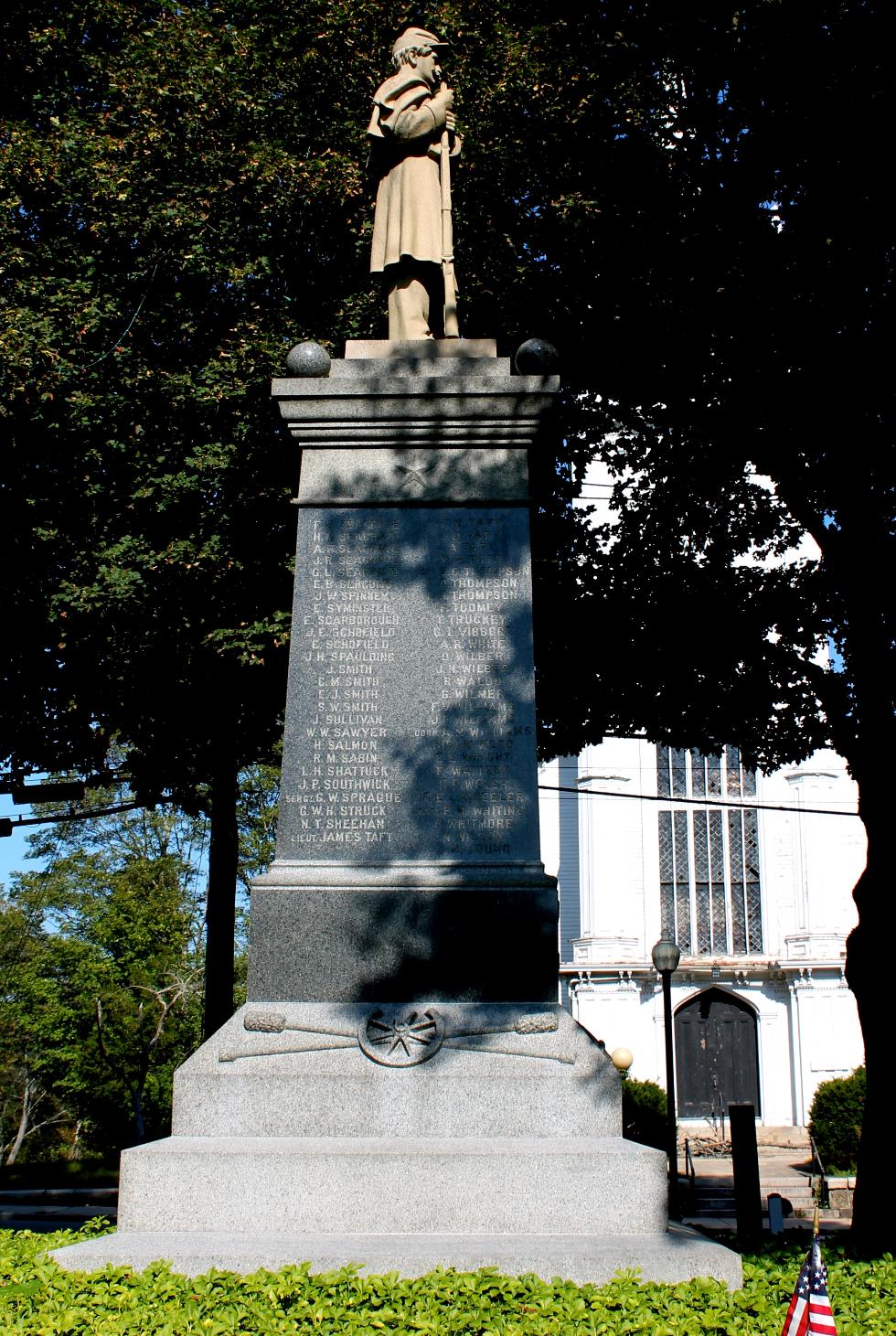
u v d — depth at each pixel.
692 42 15.23
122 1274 5.89
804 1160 33.16
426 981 7.82
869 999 15.21
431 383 8.94
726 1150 34.06
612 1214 6.74
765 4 14.38
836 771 39.00
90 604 17.16
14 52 18.62
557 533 18.61
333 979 7.83
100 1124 42.34
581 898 38.59
